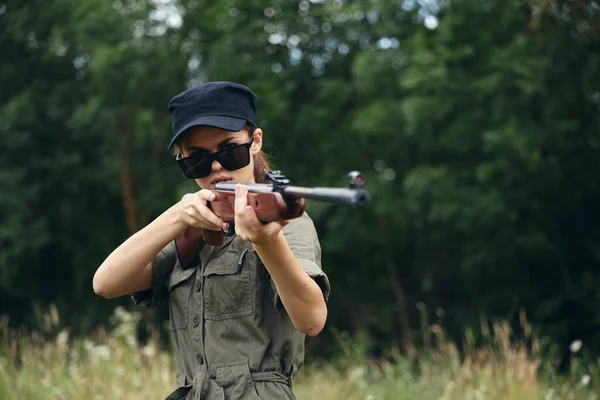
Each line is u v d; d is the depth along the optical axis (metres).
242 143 2.51
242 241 2.50
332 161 16.44
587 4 8.15
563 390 6.02
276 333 2.47
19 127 15.98
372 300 17.55
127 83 15.84
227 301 2.46
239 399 2.40
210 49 16.16
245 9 16.67
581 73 11.23
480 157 14.79
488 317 14.71
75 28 15.80
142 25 16.62
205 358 2.48
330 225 15.97
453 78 13.91
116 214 17.97
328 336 16.97
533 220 14.20
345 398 7.33
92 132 16.39
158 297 2.70
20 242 15.58
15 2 15.02
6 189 15.70
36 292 16.81
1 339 6.67
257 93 15.36
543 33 9.24
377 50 15.42
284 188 2.06
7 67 15.71
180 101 2.52
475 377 6.26
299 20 16.78
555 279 14.82
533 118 13.52
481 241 14.59
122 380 6.22
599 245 14.30
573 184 13.56
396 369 8.15
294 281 2.25
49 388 5.93
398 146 15.83
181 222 2.44
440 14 15.53
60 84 16.52
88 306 16.67
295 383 8.27
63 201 16.78
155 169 16.91
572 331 13.85
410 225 16.75
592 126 12.89
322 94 15.88
